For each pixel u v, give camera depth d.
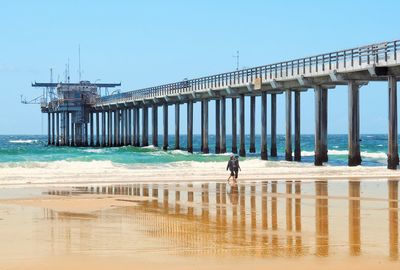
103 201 25.98
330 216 21.39
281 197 27.50
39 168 48.12
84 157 64.75
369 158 72.94
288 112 55.06
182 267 13.39
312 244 16.06
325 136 54.56
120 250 15.24
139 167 49.19
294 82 53.06
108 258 14.30
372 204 24.83
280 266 13.47
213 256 14.50
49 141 129.50
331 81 48.50
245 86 59.41
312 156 79.62
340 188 31.69
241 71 59.62
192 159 60.38
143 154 71.31
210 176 39.88
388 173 41.81
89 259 14.20
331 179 37.62
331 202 25.56
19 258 14.34
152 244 16.03
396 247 15.66
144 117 92.94
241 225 19.36
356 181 36.19
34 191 30.48
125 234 17.56
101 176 39.84
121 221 20.17
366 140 180.88
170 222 19.97
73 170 45.47
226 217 21.19
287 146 55.78
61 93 116.62
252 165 51.12
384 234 17.66
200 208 23.67
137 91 89.88
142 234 17.59
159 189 31.42
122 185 33.78
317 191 30.14
